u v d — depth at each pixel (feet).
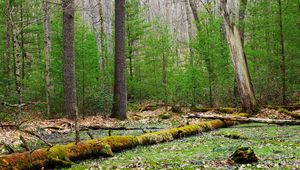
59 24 70.79
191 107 68.95
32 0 85.35
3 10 74.64
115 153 29.84
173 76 72.95
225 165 23.06
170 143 34.60
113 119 61.52
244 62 59.52
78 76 68.13
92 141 28.60
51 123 52.19
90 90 67.41
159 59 80.23
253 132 39.04
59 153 25.41
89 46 69.36
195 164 23.86
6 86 58.75
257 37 66.03
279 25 61.67
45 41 66.03
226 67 69.05
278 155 25.45
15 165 22.56
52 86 66.49
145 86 83.76
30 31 83.87
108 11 129.29
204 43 67.67
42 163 23.99
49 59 69.05
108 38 105.60
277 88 64.39
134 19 88.74
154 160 25.95
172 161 25.30
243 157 23.49
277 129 40.81
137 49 88.22
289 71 61.46
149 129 47.09
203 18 69.00
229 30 60.18
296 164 22.08
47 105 60.59
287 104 62.85
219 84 68.90
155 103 85.61
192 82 69.31
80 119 59.00
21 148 32.71
